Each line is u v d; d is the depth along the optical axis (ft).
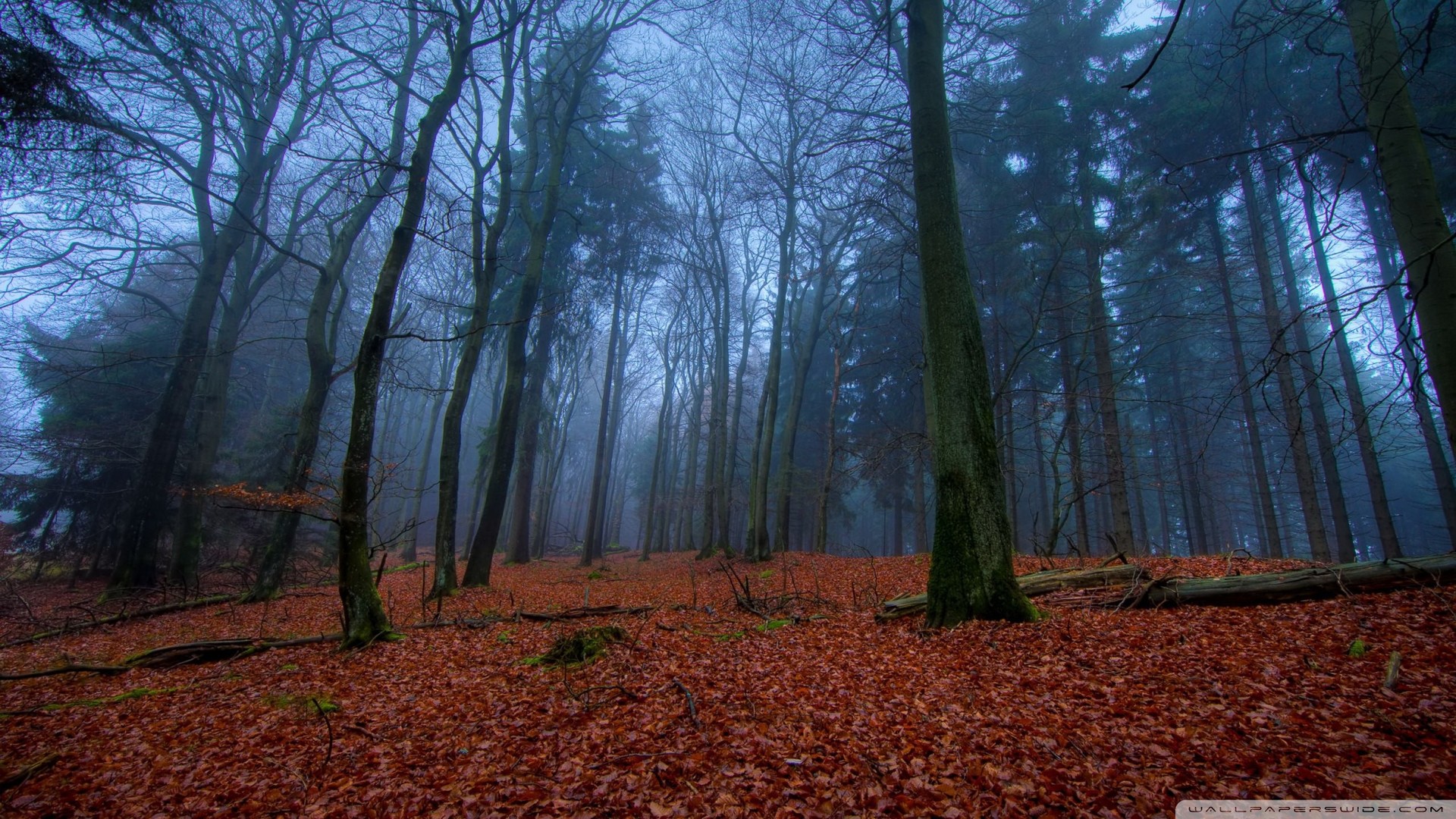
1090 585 25.00
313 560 65.62
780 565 57.00
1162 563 33.91
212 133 46.21
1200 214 51.01
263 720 17.54
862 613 27.68
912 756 12.98
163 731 17.11
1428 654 15.20
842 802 11.48
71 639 31.86
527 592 45.73
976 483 22.30
